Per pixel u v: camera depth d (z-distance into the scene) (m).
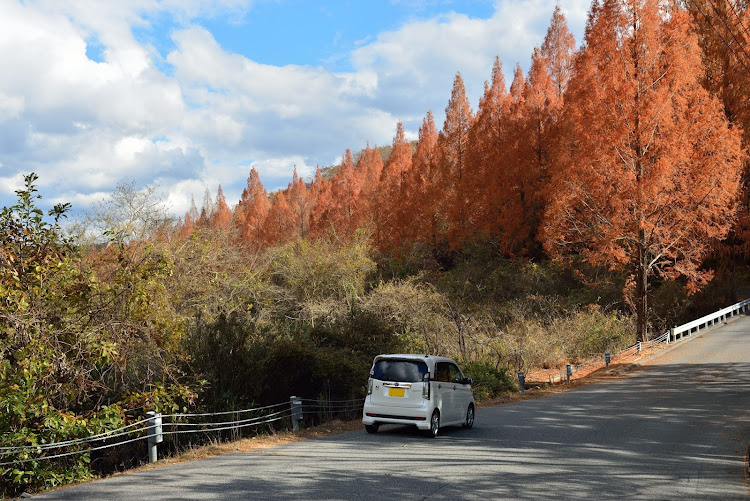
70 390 11.37
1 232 10.84
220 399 15.14
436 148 60.72
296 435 13.18
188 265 21.75
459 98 58.59
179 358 14.21
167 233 22.38
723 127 28.92
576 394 20.53
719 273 45.69
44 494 7.75
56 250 11.72
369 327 20.83
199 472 9.00
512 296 40.31
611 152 28.86
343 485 7.99
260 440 12.48
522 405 18.39
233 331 16.42
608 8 28.97
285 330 24.70
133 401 12.41
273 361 17.20
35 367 10.17
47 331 10.84
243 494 7.45
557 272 43.06
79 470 10.62
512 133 51.16
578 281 42.28
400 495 7.46
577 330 31.80
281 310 29.16
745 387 20.30
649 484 8.26
